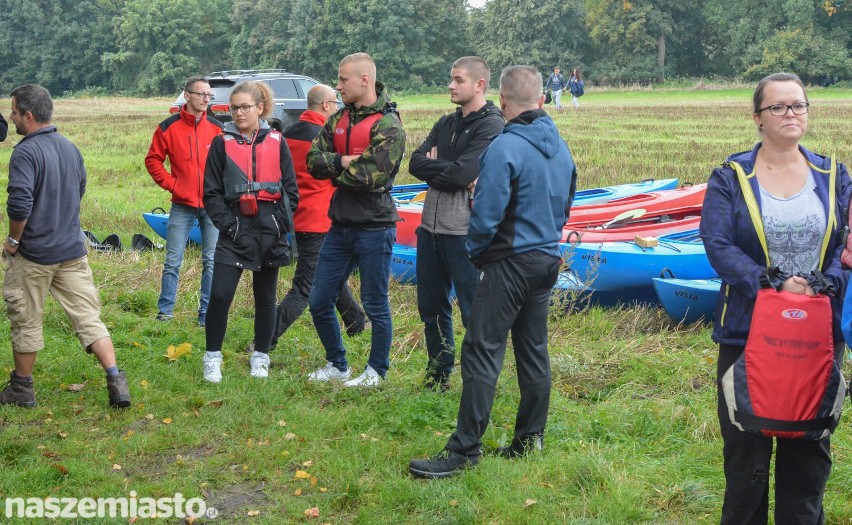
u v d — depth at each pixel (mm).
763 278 3076
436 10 67750
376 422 4832
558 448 4453
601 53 65375
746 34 59531
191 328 6547
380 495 3961
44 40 82812
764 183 3213
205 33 79250
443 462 4156
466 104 4953
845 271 3123
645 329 7004
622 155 18000
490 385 4168
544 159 4109
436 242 5059
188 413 4914
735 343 3205
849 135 21328
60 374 5504
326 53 68500
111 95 80125
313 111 6223
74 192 4922
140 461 4371
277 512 3873
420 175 4988
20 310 4859
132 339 6191
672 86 59531
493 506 3828
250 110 5227
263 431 4699
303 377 5496
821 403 3021
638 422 4777
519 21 65062
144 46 77125
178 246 6754
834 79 57000
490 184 3998
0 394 5004
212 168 5273
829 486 4051
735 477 3273
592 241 7832
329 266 5238
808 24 57094
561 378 5551
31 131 4820
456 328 6598
